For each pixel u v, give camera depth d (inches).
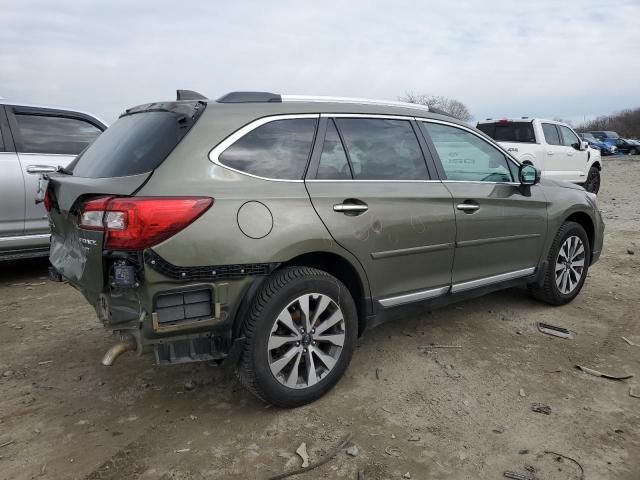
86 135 251.9
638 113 3105.3
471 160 161.8
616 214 423.5
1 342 162.9
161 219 101.3
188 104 120.1
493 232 161.0
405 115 148.9
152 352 109.3
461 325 175.3
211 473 101.2
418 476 100.4
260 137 120.1
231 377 139.5
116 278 102.1
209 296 108.3
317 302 122.3
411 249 139.3
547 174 479.2
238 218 109.6
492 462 104.6
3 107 225.5
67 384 136.4
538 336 166.7
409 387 133.7
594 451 108.2
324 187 124.8
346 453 107.1
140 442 111.0
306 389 122.6
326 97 136.1
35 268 256.1
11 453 107.3
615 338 165.6
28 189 223.0
